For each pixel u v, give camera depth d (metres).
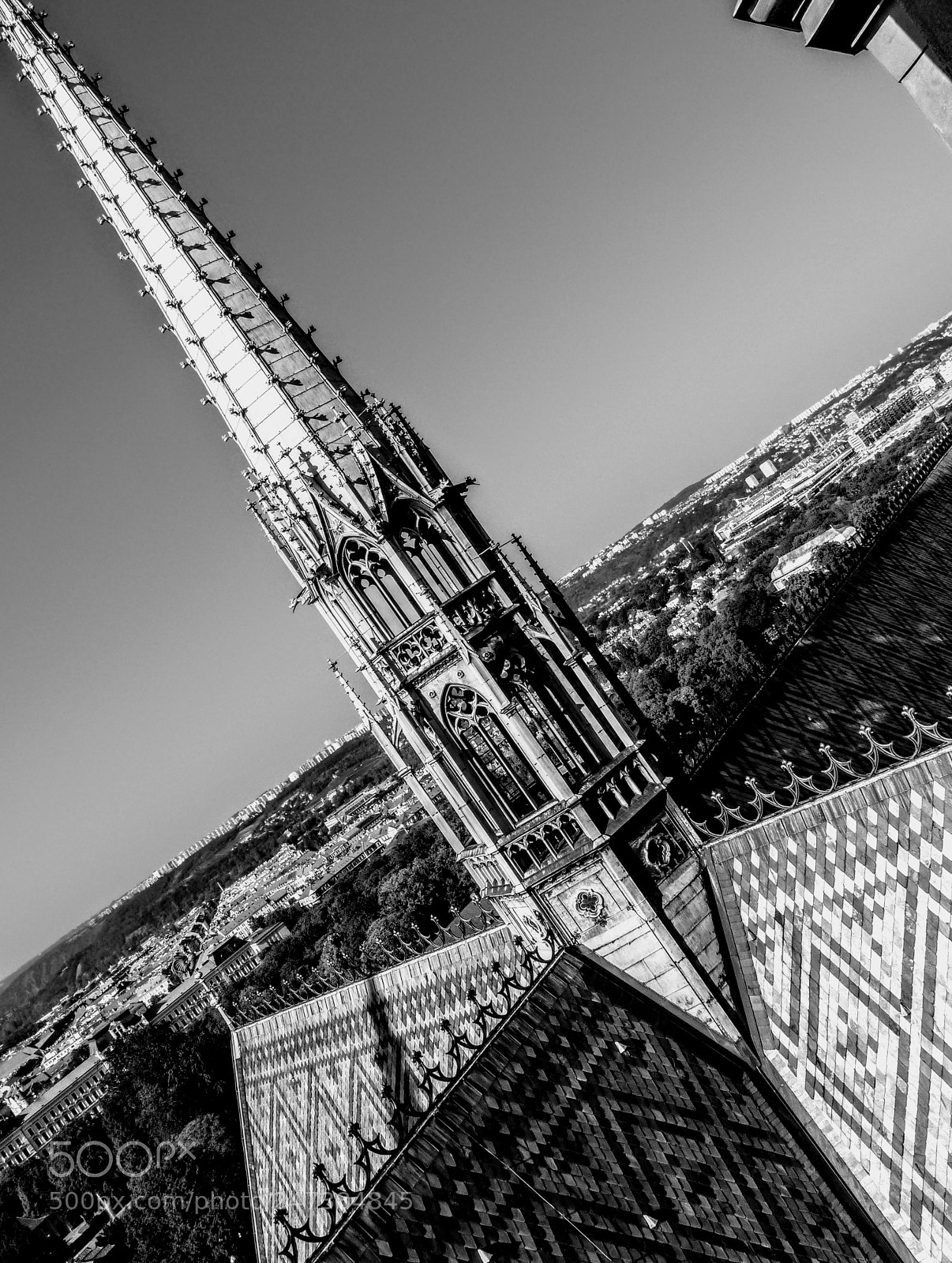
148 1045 169.50
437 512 36.66
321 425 37.19
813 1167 32.03
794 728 45.16
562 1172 27.70
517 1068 30.44
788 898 34.09
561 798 35.31
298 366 38.09
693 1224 27.94
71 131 40.72
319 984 61.16
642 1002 35.09
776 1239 28.83
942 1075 28.91
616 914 35.22
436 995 44.00
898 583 54.81
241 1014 66.06
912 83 10.13
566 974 34.88
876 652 47.75
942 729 38.78
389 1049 45.84
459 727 37.72
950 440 80.62
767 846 35.00
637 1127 30.23
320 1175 25.23
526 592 37.53
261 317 38.62
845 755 40.16
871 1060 30.88
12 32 40.94
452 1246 24.88
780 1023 33.97
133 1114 158.75
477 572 36.44
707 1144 30.72
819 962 32.84
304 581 38.94
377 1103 45.09
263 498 39.06
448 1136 27.61
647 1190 28.31
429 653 36.72
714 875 36.94
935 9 9.14
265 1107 57.50
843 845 32.34
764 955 34.78
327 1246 23.89
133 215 39.81
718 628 174.50
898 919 30.31
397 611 37.62
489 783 37.66
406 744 40.97
